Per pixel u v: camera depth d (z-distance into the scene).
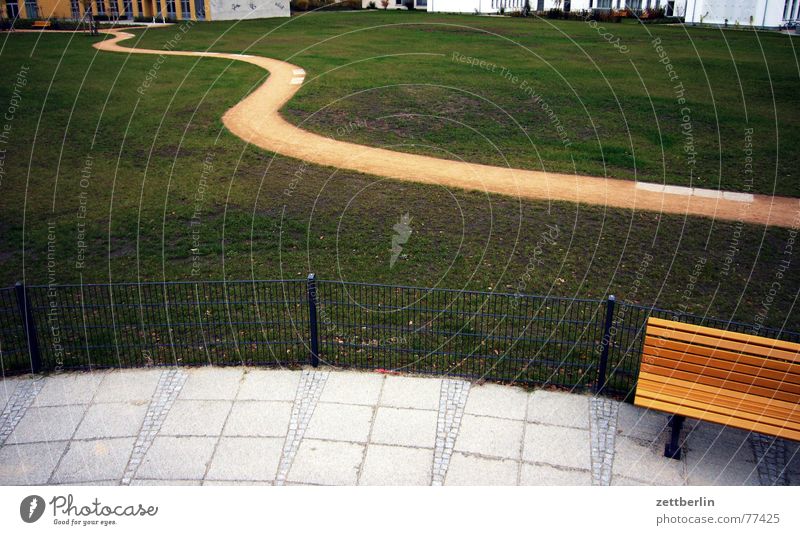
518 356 9.14
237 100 24.38
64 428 7.88
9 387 8.62
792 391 6.92
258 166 18.00
